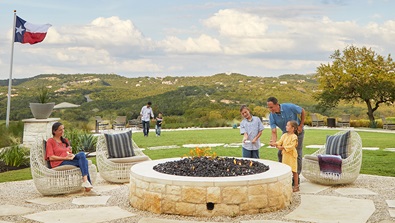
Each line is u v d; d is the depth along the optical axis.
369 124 29.81
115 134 9.48
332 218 5.89
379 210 6.32
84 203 6.96
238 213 5.99
